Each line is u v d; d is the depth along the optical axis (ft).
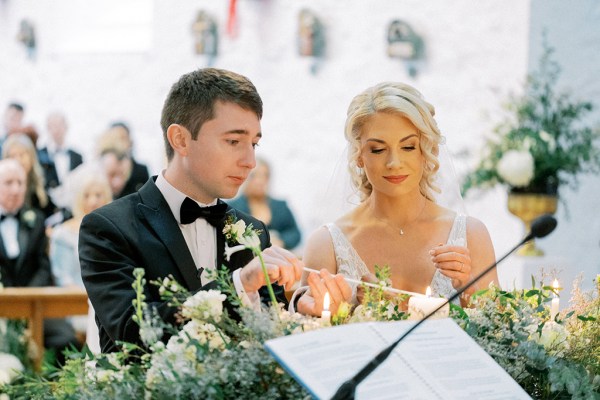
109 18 27.35
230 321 5.88
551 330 6.40
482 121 21.13
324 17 23.67
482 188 16.88
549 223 5.66
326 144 23.86
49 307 15.48
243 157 7.55
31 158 22.81
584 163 17.16
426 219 9.26
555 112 17.21
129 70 26.40
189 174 7.72
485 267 9.16
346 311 6.31
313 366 5.02
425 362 5.42
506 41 20.94
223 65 25.08
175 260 7.60
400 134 8.55
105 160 23.54
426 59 22.09
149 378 5.50
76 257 19.99
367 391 5.06
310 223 23.94
